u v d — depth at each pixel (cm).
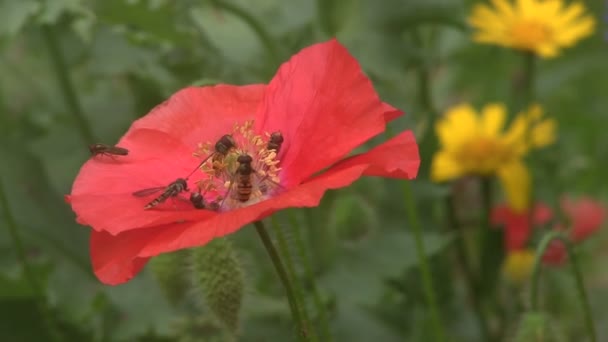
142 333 47
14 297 46
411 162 30
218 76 52
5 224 49
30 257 49
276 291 47
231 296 37
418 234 42
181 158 34
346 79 31
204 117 34
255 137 33
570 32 52
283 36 52
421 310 52
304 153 32
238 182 32
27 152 51
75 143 53
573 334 53
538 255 39
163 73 51
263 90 35
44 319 47
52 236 49
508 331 51
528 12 53
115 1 46
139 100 52
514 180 53
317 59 32
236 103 35
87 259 50
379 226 50
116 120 53
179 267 41
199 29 51
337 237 47
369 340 51
